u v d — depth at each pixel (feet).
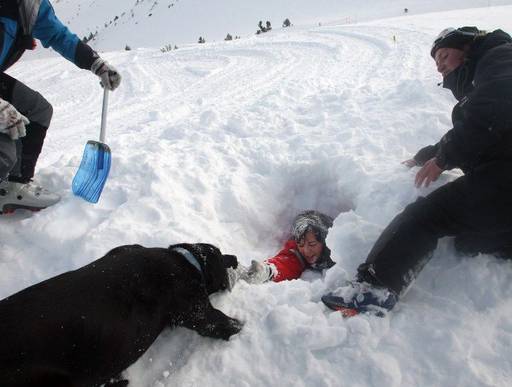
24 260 9.45
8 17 8.55
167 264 7.17
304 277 11.18
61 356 5.56
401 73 25.96
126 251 7.32
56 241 9.73
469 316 7.23
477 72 7.73
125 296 6.36
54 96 30.32
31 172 10.80
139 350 6.61
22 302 5.70
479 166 7.47
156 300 6.74
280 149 13.41
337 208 12.07
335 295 7.64
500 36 8.00
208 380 6.87
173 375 7.04
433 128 12.08
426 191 9.18
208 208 11.05
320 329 7.08
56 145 20.30
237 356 7.09
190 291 7.23
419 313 7.38
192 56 42.75
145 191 11.04
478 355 6.72
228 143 13.87
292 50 39.29
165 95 28.86
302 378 6.71
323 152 12.43
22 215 10.66
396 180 9.73
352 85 19.93
